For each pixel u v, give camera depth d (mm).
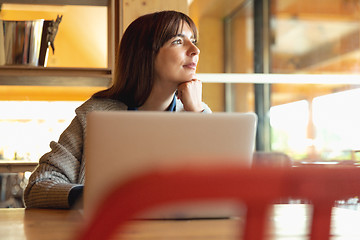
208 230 823
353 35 5922
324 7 5754
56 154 1450
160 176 230
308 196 265
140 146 884
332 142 4637
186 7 2561
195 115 897
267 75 3469
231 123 909
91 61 3287
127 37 1774
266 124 4977
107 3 2551
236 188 242
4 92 2666
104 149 880
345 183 270
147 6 2521
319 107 4797
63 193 1244
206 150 904
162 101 1809
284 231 838
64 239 740
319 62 5695
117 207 230
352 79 3572
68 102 2848
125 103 1765
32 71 2314
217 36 5414
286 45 5559
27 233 807
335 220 1018
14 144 2773
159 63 1754
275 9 5543
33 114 2807
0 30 2383
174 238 740
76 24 3117
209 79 3383
